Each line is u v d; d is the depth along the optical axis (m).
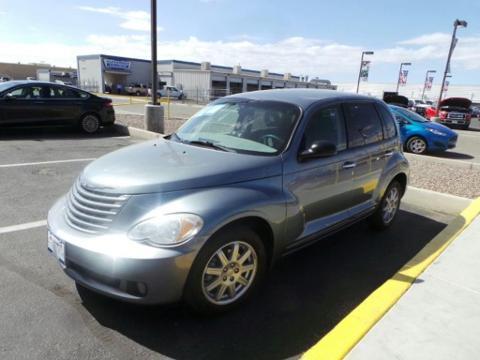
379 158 4.65
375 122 4.75
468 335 2.83
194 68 61.28
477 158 12.59
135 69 58.41
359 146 4.34
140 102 31.59
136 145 3.98
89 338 2.78
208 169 3.11
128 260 2.63
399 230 5.22
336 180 3.96
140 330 2.89
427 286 3.49
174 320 3.02
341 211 4.20
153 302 2.71
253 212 3.03
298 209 3.52
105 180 2.99
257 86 58.91
